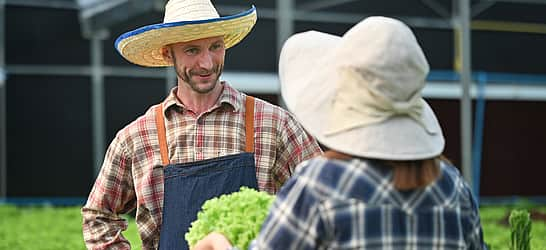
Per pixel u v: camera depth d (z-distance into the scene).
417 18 20.05
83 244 11.02
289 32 19.31
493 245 9.61
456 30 20.23
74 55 18.56
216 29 4.70
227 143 4.91
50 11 18.48
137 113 18.78
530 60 20.83
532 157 20.98
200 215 3.79
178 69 4.80
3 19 18.34
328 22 19.67
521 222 6.12
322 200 2.90
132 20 18.52
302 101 3.09
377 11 19.86
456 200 3.06
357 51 2.97
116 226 5.14
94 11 18.12
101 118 18.59
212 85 4.78
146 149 4.94
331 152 3.02
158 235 4.98
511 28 20.69
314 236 2.89
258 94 19.19
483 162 20.69
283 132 4.97
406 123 2.97
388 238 2.89
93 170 18.59
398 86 2.93
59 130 18.52
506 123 20.80
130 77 18.75
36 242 11.55
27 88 18.45
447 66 20.19
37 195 18.38
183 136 4.90
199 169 4.68
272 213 2.96
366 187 2.90
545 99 20.95
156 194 4.91
